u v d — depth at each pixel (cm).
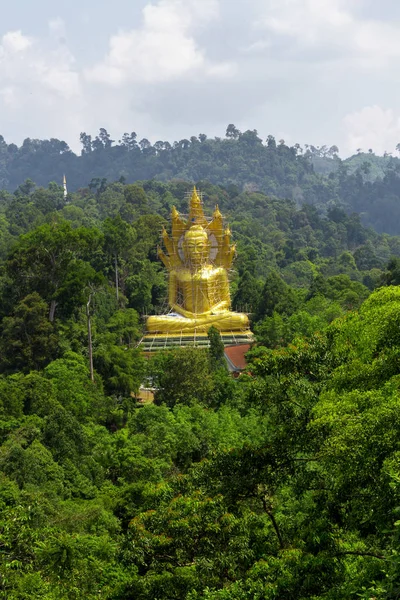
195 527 3203
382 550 2917
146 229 14262
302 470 3288
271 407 3597
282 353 3647
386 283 10619
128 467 5588
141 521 3353
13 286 9612
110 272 12631
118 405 8050
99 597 3347
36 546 3297
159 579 3166
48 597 3041
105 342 9362
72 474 5425
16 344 8481
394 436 2683
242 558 3150
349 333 3462
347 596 2686
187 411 6831
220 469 3291
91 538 3994
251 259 16825
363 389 3128
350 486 2828
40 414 6412
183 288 10869
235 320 10506
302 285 18088
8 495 4331
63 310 9494
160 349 9838
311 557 2877
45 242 9456
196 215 11388
